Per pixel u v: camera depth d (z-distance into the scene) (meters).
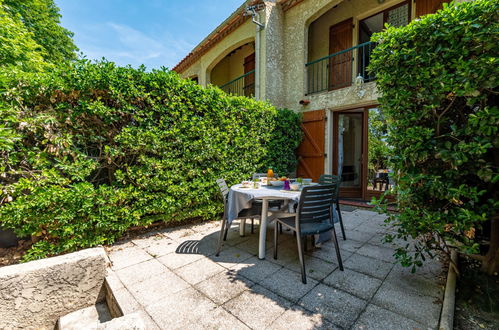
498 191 1.81
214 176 3.94
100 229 2.91
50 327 1.81
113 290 1.95
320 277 2.15
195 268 2.35
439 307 1.69
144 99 3.18
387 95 2.14
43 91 2.51
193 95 3.61
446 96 1.78
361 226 3.69
